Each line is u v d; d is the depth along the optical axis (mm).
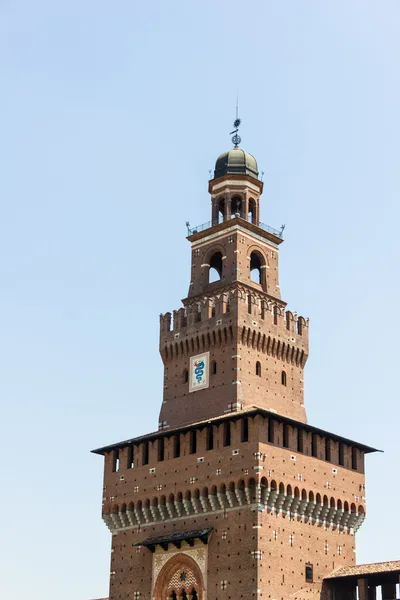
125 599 141500
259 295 154625
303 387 154000
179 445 141500
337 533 140125
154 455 144375
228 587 127500
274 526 129375
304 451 137125
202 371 149000
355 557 141750
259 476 127688
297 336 155625
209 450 136000
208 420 136000
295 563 130625
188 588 133750
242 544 127750
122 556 144750
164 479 140875
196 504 135375
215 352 148125
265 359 149000
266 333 149500
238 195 162375
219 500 132000
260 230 160125
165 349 156000
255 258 161750
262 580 124875
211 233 160875
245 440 131500
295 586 129500
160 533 140250
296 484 133500
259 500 127750
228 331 146500
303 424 136875
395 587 136125
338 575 134125
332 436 141750
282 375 151125
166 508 139500
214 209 163250
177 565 136500
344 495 141750
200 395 147500
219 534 131250
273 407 146750
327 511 138250
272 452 131125
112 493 148375
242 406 141500
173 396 152000
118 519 146750
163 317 159000
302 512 134625
